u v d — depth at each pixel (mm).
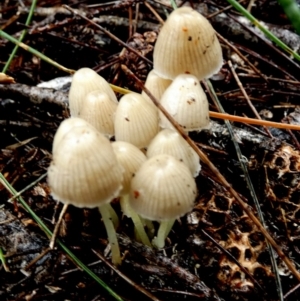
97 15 168
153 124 108
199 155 104
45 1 190
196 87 105
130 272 115
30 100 147
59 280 114
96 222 122
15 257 118
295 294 113
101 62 168
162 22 163
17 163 138
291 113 146
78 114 115
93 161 91
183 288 113
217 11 177
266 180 129
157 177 95
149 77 116
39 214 126
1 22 184
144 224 120
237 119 130
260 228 102
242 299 114
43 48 172
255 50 174
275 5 186
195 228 121
